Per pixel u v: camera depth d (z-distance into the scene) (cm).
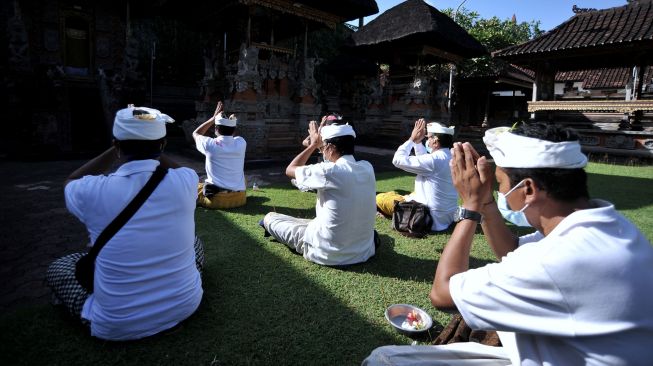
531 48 1429
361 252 384
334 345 256
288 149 1177
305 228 395
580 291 116
